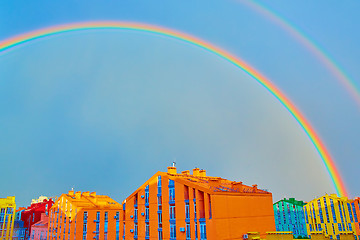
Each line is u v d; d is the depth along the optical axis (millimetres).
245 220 55531
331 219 95125
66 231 91875
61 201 98062
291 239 47125
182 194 54906
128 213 65062
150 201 60812
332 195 97188
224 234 50312
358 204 92375
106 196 105688
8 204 109188
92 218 89875
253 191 62719
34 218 120688
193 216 52375
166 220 56688
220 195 52156
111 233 90438
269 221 60625
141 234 60938
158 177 60469
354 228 91562
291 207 104250
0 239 104000
